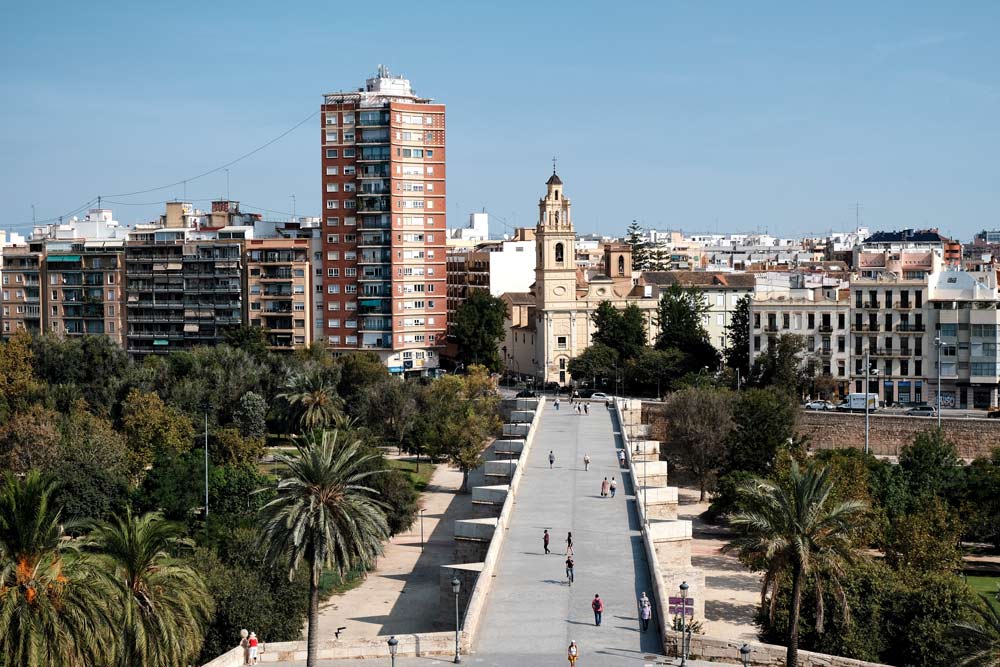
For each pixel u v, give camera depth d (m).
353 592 125.88
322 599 123.00
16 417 163.25
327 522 83.38
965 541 147.75
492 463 137.12
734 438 167.50
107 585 76.19
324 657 78.44
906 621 92.69
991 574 130.00
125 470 154.50
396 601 121.94
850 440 192.75
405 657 77.75
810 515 81.00
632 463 134.25
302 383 189.25
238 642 99.62
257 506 136.75
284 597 106.19
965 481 145.75
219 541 125.62
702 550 139.50
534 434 168.62
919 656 90.00
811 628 91.31
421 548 145.75
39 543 76.12
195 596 84.94
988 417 195.25
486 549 108.56
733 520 82.81
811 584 90.75
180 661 82.19
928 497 138.12
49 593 74.62
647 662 74.81
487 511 120.56
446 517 163.00
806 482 81.50
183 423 175.50
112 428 180.12
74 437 157.00
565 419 188.75
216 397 199.88
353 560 85.69
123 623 77.69
